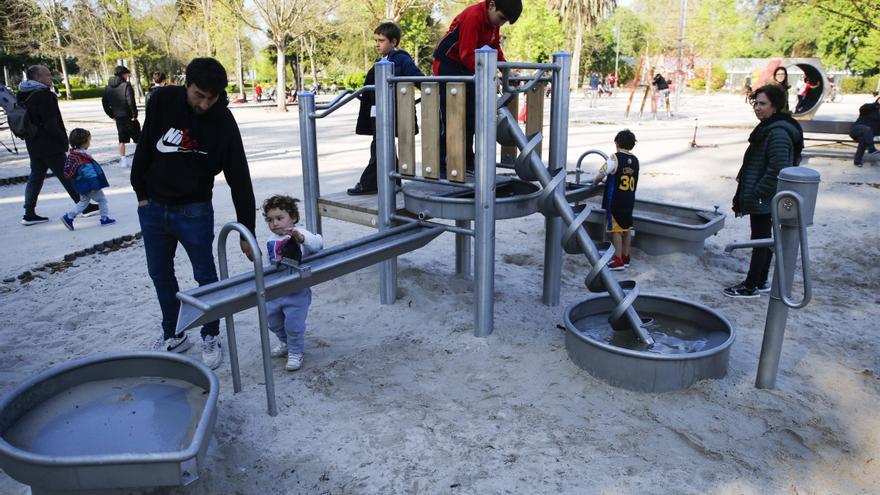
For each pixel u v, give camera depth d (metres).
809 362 3.75
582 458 2.77
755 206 4.68
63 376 2.81
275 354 3.83
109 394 2.82
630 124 20.09
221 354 3.84
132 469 2.13
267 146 14.89
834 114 23.16
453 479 2.65
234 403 3.27
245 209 3.47
